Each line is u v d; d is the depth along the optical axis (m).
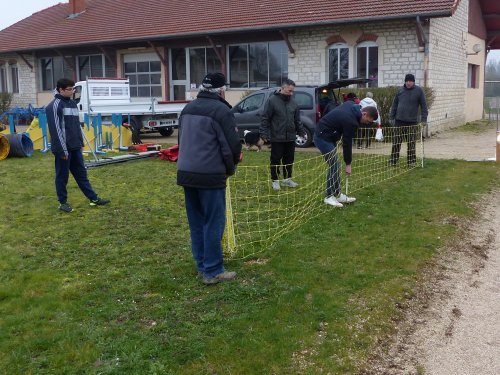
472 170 10.63
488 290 5.09
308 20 18.72
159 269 5.43
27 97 28.81
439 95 18.72
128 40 22.86
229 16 21.34
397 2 17.56
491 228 7.00
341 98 16.11
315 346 3.96
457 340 4.18
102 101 18.19
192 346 3.91
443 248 6.07
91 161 11.84
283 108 8.73
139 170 11.24
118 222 7.17
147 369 3.63
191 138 4.90
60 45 25.30
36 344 3.93
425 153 13.39
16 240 6.39
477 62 24.41
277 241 6.22
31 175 10.83
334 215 7.31
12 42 28.42
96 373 3.58
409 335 4.23
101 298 4.74
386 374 3.70
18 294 4.81
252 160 12.17
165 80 23.33
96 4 28.77
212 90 4.98
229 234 5.83
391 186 9.12
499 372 3.76
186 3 24.17
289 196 8.52
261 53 20.58
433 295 4.93
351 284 4.98
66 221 7.25
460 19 20.77
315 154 12.95
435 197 8.26
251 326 4.20
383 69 17.75
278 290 4.87
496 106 18.98
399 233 6.50
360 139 13.50
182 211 7.70
